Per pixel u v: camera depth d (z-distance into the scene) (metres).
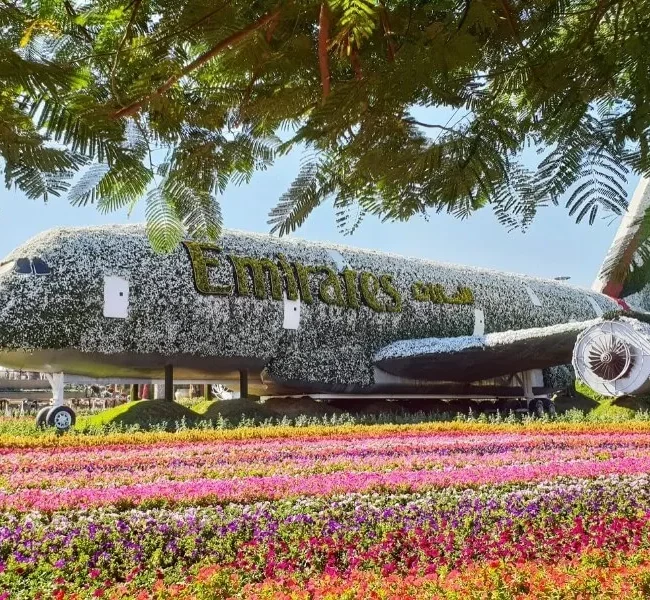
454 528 7.34
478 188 1.80
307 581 6.05
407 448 15.12
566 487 8.94
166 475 10.79
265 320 25.31
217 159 1.95
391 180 1.92
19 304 20.39
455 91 1.85
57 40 1.65
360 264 29.08
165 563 6.64
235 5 1.66
